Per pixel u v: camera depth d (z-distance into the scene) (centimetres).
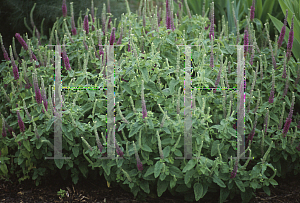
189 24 333
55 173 299
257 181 247
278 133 268
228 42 324
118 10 445
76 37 324
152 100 260
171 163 241
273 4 389
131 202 263
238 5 408
